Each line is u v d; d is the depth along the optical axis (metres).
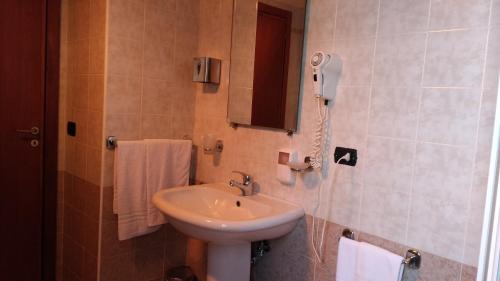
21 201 2.30
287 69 1.80
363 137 1.54
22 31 2.20
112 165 2.09
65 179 2.43
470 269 1.27
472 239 1.26
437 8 1.33
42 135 2.33
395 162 1.45
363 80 1.54
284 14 1.81
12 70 2.19
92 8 2.09
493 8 1.21
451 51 1.30
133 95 2.11
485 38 1.23
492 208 0.90
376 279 1.43
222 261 1.78
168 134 2.28
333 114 1.64
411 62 1.40
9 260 2.29
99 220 2.09
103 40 2.00
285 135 1.84
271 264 1.92
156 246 2.33
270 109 1.88
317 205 1.71
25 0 2.19
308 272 1.75
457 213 1.30
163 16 2.18
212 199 2.02
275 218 1.58
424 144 1.37
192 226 1.54
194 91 2.37
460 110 1.28
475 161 1.25
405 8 1.41
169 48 2.22
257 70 1.94
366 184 1.54
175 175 2.24
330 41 1.65
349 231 1.60
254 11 1.95
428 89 1.36
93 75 2.10
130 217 2.08
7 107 2.20
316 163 1.68
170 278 2.28
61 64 2.36
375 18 1.50
